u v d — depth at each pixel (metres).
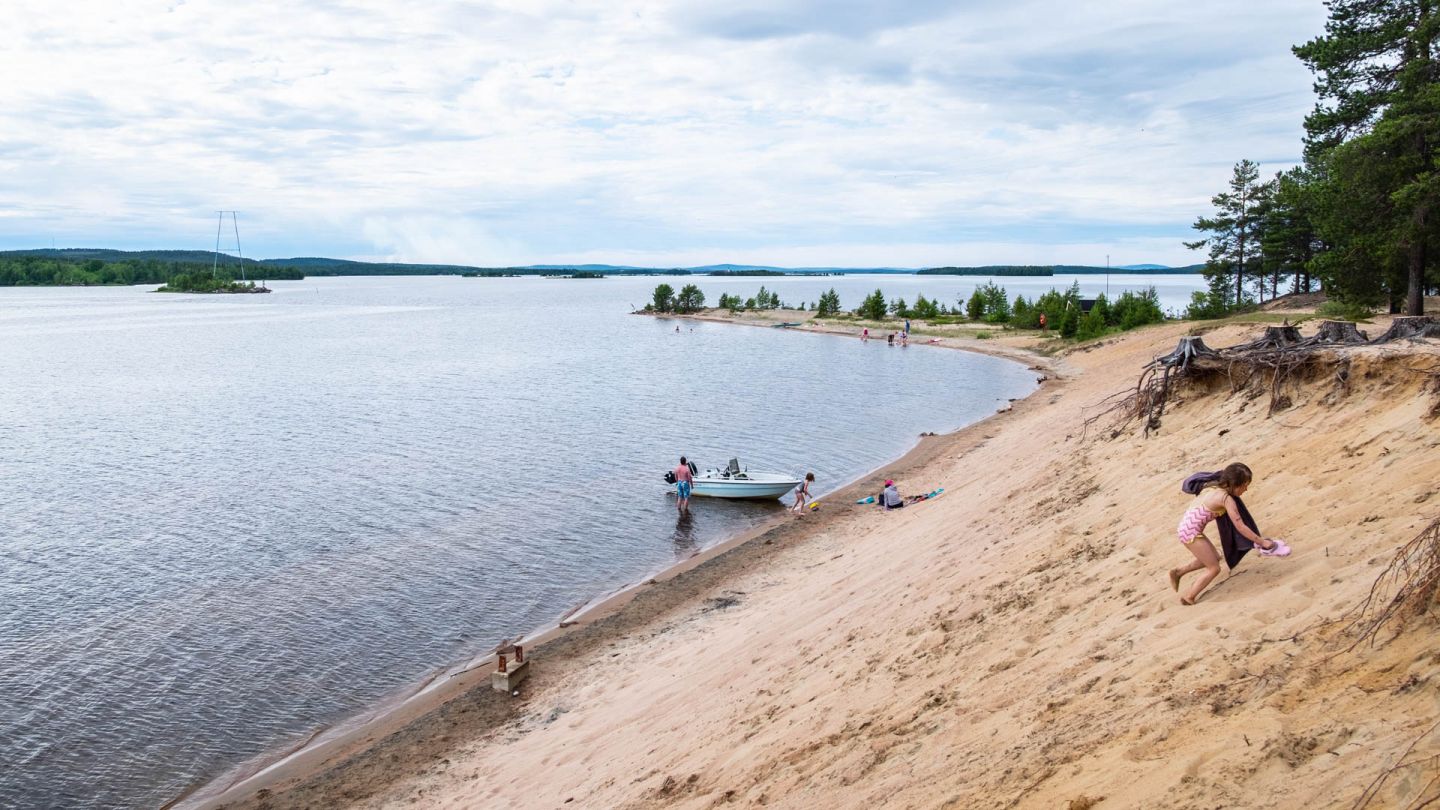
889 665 10.36
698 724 11.48
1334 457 10.08
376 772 13.65
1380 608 5.94
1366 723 4.79
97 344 94.12
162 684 16.97
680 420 45.38
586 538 25.81
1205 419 15.31
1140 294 83.19
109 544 25.33
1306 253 68.88
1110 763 5.71
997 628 9.91
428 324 129.00
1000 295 115.81
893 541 19.78
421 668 17.62
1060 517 13.89
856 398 52.41
